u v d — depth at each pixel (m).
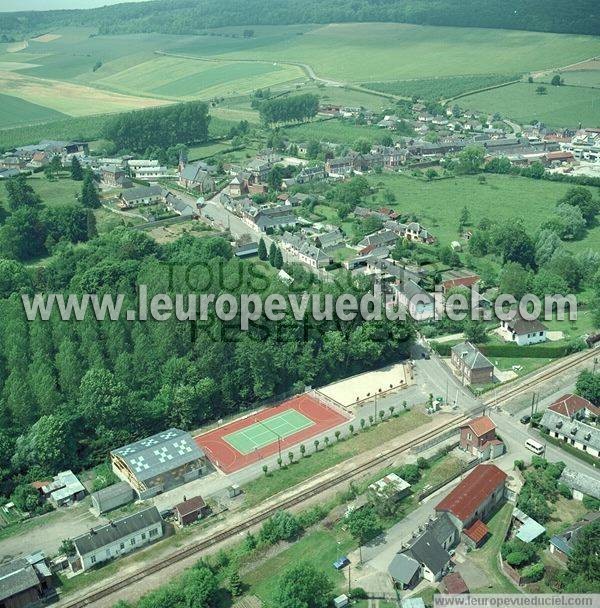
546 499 169.50
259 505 172.88
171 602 138.00
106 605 144.12
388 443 196.25
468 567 148.88
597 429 188.00
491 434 187.75
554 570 145.00
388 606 139.50
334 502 171.75
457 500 159.12
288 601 132.62
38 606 144.25
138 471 178.12
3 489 181.25
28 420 193.88
